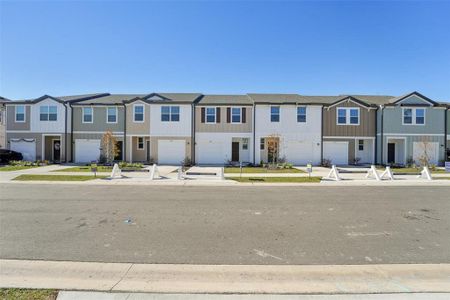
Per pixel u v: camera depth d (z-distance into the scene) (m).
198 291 3.49
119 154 25.28
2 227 6.10
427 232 5.93
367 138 24.92
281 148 24.17
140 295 3.39
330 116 24.73
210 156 24.33
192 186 12.52
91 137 25.12
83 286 3.58
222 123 24.31
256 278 3.86
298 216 7.21
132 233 5.76
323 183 13.64
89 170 18.44
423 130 24.38
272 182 13.84
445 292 3.51
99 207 8.14
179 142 24.08
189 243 5.22
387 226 6.35
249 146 24.66
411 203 8.93
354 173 18.31
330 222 6.66
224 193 10.66
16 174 16.09
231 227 6.22
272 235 5.70
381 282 3.75
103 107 25.11
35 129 24.47
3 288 3.49
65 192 10.70
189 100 24.98
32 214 7.27
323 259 4.52
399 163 24.38
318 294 3.44
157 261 4.41
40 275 3.88
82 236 5.54
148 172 18.08
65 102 24.47
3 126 27.67
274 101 24.77
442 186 12.95
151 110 24.09
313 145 24.36
